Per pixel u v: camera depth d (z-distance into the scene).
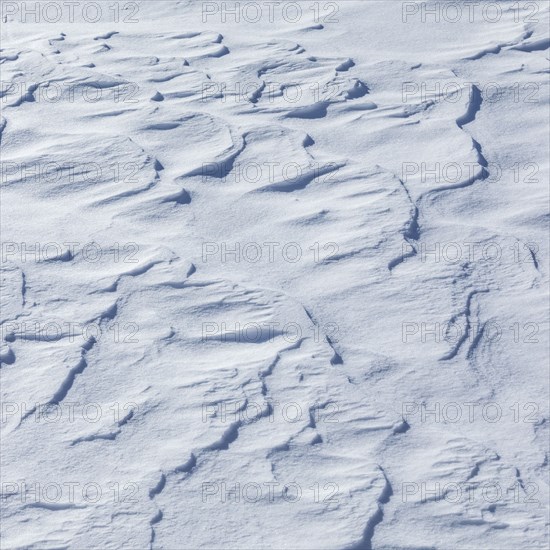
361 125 5.48
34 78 6.11
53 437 3.41
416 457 3.30
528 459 3.28
